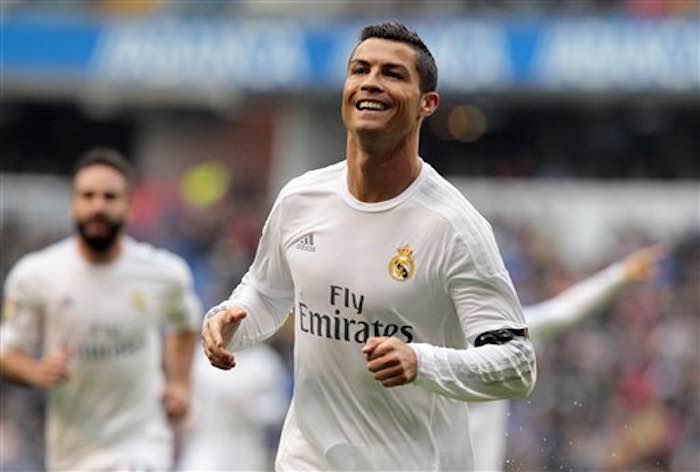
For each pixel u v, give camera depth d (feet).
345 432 45.57
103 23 214.48
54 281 69.15
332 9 211.20
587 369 153.58
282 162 218.79
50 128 243.60
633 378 154.92
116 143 242.37
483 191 213.25
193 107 230.27
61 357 65.72
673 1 197.88
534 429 145.28
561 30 196.24
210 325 44.45
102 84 214.69
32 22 215.51
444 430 46.06
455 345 45.98
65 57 214.07
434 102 44.70
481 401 43.21
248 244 203.82
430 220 43.98
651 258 73.77
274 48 206.69
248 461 102.42
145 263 70.18
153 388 70.49
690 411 151.53
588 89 195.42
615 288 73.61
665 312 162.50
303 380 46.14
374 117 43.06
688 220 198.39
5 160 242.37
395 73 43.21
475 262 43.45
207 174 226.79
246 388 102.37
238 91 209.46
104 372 68.95
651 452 147.43
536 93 200.13
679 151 215.51
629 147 218.18
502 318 43.37
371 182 44.39
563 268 179.22
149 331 70.08
